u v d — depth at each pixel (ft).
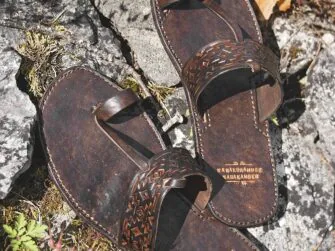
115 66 1.81
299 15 2.02
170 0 1.74
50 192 1.66
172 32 1.76
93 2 1.81
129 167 1.65
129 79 1.82
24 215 1.63
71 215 1.65
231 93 1.78
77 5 1.77
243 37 1.84
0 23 1.70
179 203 1.65
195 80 1.63
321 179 1.91
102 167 1.63
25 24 1.72
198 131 1.71
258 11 1.95
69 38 1.77
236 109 1.77
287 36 1.99
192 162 1.54
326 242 1.89
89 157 1.63
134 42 1.84
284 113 1.94
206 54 1.62
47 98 1.65
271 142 1.87
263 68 1.59
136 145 1.68
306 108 1.97
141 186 1.53
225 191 1.68
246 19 1.86
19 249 1.58
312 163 1.92
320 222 1.87
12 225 1.61
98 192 1.62
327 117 1.97
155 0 1.77
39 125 1.62
